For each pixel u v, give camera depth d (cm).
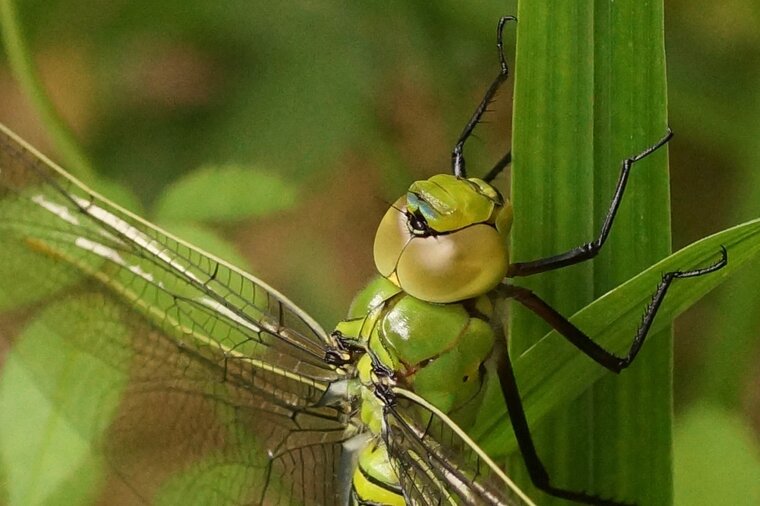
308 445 29
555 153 28
